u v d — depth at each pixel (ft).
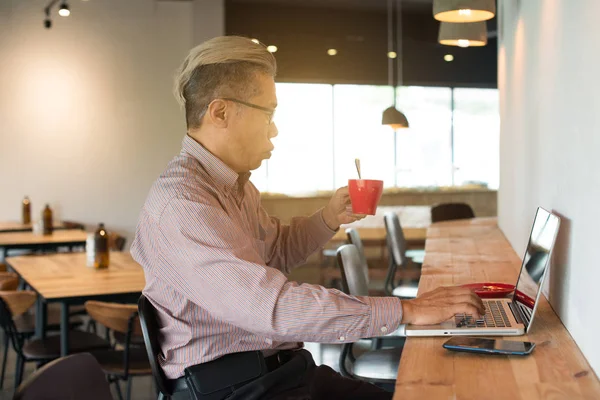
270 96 5.96
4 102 27.32
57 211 28.07
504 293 7.66
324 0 32.63
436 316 5.37
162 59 29.04
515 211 12.12
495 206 33.73
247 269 5.29
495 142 38.32
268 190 35.22
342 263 9.27
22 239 20.58
